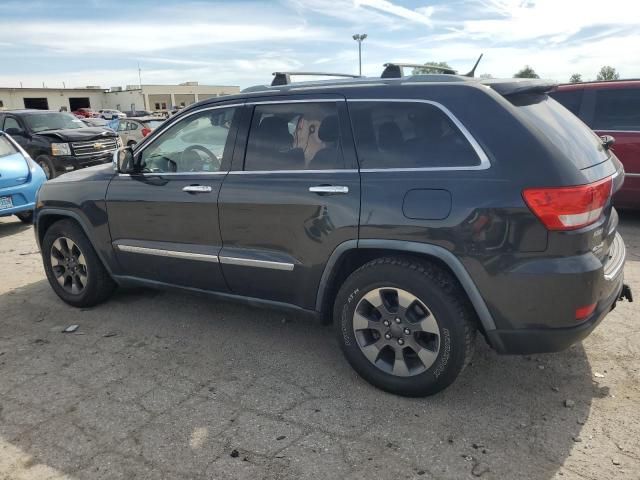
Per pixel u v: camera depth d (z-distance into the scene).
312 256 3.35
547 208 2.69
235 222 3.63
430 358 3.05
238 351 3.89
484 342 3.87
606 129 6.97
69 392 3.40
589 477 2.52
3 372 3.68
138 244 4.19
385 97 3.19
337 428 2.95
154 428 3.00
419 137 3.05
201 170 3.86
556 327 2.79
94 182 4.42
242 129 3.68
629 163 6.87
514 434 2.85
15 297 5.16
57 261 4.83
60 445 2.87
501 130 2.84
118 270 4.45
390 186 3.05
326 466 2.65
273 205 3.43
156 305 4.80
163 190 3.97
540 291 2.75
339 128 3.29
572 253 2.72
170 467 2.68
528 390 3.26
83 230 4.57
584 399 3.14
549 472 2.56
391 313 3.14
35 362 3.81
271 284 3.60
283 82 3.85
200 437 2.91
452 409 3.09
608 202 3.02
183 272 4.01
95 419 3.10
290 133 3.49
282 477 2.58
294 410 3.13
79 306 4.80
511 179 2.76
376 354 3.25
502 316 2.86
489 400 3.17
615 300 3.11
